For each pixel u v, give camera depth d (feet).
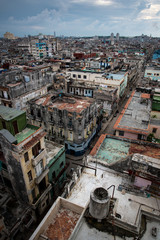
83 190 68.23
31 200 83.05
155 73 246.27
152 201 62.03
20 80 177.06
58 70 315.37
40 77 186.39
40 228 49.65
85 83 229.25
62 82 237.45
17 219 75.00
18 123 81.87
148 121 120.57
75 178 68.90
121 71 273.95
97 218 45.68
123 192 64.95
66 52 572.10
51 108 129.59
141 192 65.26
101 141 98.27
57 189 104.58
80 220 46.21
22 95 163.12
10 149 70.49
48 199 97.91
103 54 490.90
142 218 49.03
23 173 73.97
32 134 75.87
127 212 57.77
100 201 42.78
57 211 58.34
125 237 43.80
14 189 84.69
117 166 75.87
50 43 580.71
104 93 195.31
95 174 74.23
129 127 112.88
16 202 84.17
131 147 91.09
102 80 223.10
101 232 44.68
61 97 151.74
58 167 103.40
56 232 52.29
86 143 143.13
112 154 89.40
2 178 90.22
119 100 232.53
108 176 74.54
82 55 436.76
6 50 635.25
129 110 139.13
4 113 81.92
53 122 134.31
